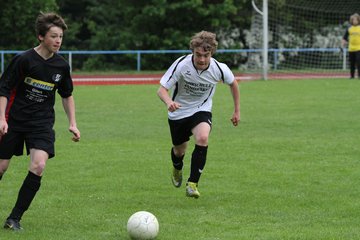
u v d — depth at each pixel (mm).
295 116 39656
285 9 90125
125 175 23422
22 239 15664
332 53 86750
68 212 18297
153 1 88938
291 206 19078
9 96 16297
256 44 90688
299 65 88125
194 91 19922
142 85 64312
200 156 19188
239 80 68312
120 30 93250
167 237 15859
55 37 16125
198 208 18875
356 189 21203
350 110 42344
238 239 15758
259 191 20953
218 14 90375
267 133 33344
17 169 24531
